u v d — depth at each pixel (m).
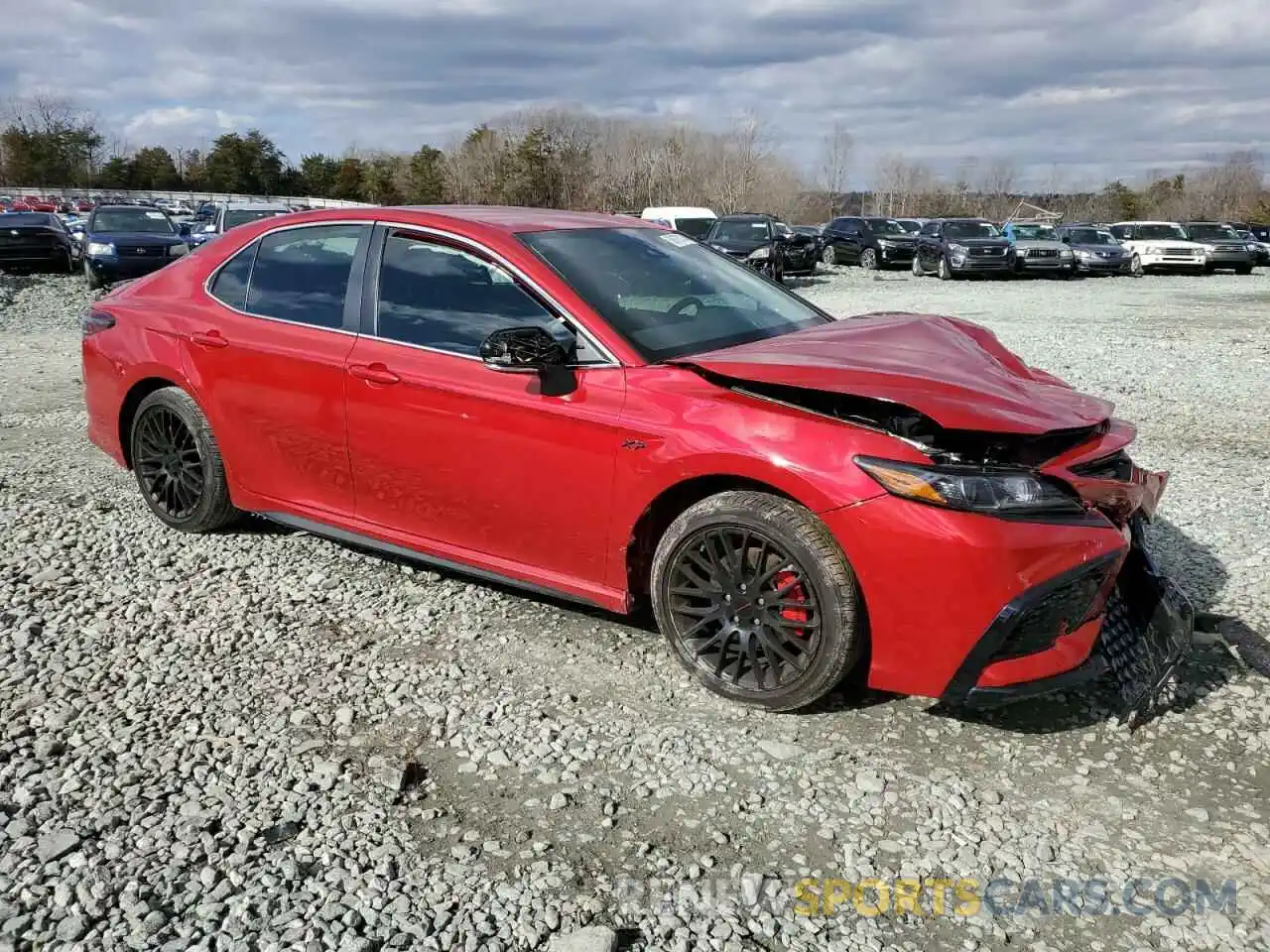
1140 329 14.51
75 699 3.45
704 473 3.33
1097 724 3.34
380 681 3.61
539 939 2.38
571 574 3.79
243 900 2.48
